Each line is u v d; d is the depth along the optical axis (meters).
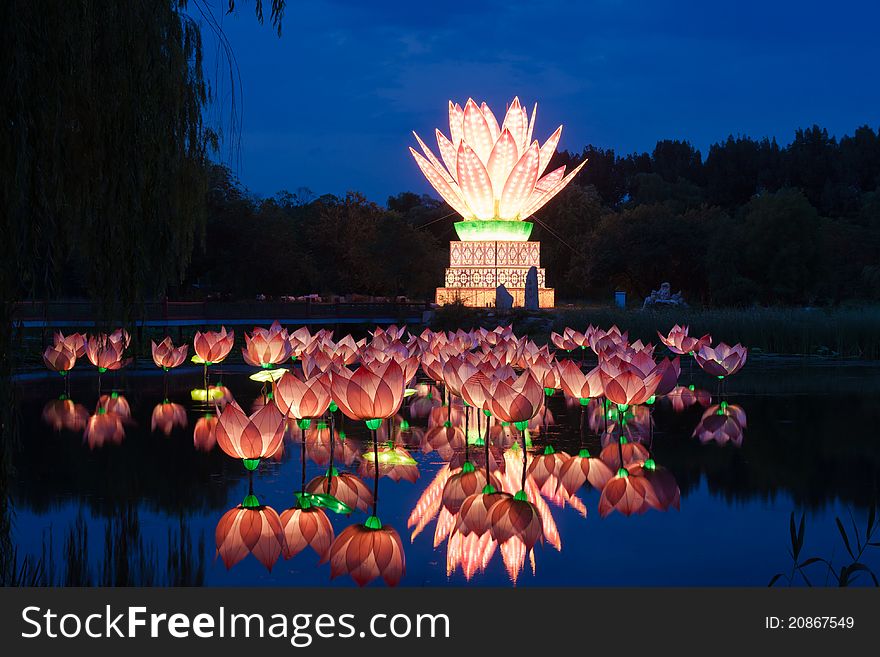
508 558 6.41
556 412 14.09
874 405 14.48
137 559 6.38
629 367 9.85
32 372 19.61
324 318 31.66
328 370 9.10
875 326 24.59
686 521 7.38
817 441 11.07
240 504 7.96
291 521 7.40
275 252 44.59
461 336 16.06
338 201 58.16
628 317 27.78
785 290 44.56
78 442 11.02
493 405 8.84
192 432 11.79
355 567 6.23
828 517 7.45
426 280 45.59
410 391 11.62
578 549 6.63
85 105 5.57
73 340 16.36
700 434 11.69
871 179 77.00
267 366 15.77
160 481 8.84
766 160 78.00
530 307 35.19
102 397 15.57
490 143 38.12
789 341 25.38
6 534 5.21
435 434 11.96
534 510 7.80
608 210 64.06
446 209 64.19
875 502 7.95
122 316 6.02
